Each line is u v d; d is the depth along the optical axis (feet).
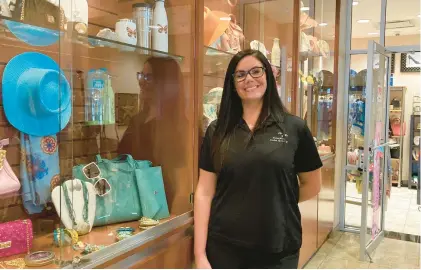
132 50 5.64
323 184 11.55
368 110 10.36
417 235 13.30
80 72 5.19
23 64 4.66
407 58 20.95
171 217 5.61
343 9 13.42
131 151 6.08
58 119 4.91
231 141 5.19
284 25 9.27
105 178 5.24
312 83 11.02
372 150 10.93
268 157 4.98
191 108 5.90
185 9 5.89
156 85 6.07
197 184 5.77
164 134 6.06
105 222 5.16
